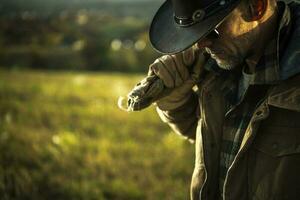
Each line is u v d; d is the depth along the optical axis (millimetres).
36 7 80250
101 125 11148
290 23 2033
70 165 7555
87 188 6500
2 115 11984
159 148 8789
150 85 2275
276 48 2029
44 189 6527
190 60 2320
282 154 1973
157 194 6469
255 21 2006
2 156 7777
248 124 2123
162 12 2176
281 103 1948
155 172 7402
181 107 2465
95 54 56438
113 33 74188
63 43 47438
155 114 12766
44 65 50000
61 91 18078
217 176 2254
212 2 1953
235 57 2078
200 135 2320
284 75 1939
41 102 14898
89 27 66562
